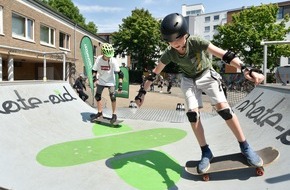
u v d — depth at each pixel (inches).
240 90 552.1
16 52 509.7
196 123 103.4
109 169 116.3
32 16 571.2
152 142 163.9
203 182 102.8
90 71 328.5
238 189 93.7
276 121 138.9
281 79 230.1
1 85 174.7
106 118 218.8
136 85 1253.7
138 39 1365.7
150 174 111.7
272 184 90.2
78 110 225.6
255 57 973.2
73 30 809.5
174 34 93.0
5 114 154.2
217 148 143.8
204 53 102.5
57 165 118.3
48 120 179.6
